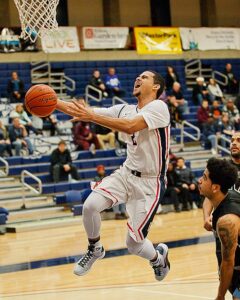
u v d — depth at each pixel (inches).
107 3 942.4
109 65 859.4
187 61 916.6
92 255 227.6
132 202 227.8
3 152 648.4
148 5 979.3
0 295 319.6
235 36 907.4
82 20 932.0
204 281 333.1
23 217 580.1
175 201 620.1
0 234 537.6
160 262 243.6
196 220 566.6
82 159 681.6
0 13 858.8
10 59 806.5
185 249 430.0
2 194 607.8
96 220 223.6
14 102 722.2
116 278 350.3
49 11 268.7
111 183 225.9
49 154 674.8
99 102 774.5
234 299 182.7
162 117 217.6
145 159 223.6
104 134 711.7
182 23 997.2
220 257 199.0
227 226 170.2
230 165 176.9
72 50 799.1
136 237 225.9
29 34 267.7
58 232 534.9
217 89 842.8
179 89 801.6
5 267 395.9
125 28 848.3
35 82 809.5
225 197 178.5
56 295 315.0
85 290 323.9
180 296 301.0
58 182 630.5
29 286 339.3
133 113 228.1
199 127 770.2
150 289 319.9
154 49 858.1
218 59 939.3
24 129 663.8
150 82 225.8
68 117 743.1
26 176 633.0
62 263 401.1
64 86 813.2
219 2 1021.8
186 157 735.1
